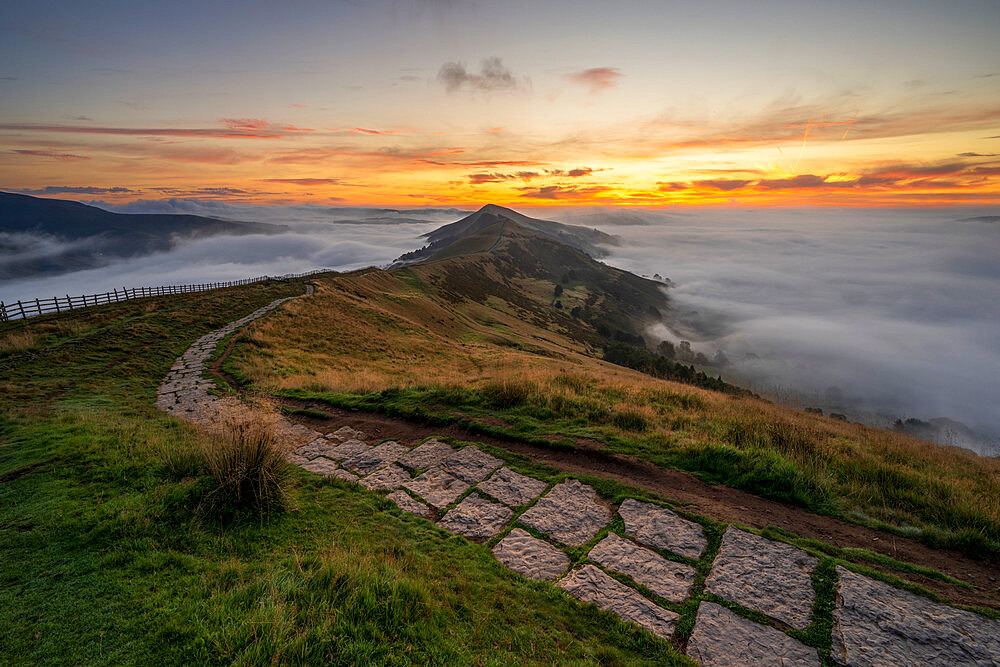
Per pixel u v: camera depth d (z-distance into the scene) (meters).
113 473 6.65
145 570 4.46
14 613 3.84
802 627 4.32
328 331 31.41
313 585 4.24
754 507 6.49
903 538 5.79
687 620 4.41
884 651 4.02
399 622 3.91
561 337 101.56
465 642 3.89
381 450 9.09
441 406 11.03
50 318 25.11
